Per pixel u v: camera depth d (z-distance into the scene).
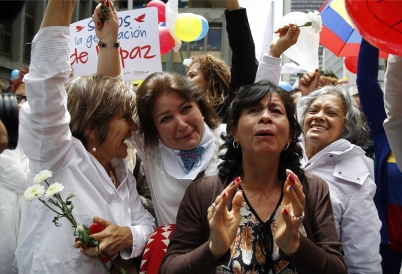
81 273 1.66
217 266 1.42
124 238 1.70
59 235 1.64
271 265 1.50
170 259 1.52
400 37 1.22
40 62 1.57
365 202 1.97
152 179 1.96
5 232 1.96
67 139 1.68
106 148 1.81
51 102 1.58
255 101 1.62
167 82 1.91
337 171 2.06
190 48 12.12
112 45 2.18
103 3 2.17
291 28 2.41
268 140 1.57
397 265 2.36
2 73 10.29
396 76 1.49
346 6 1.26
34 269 1.62
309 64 3.10
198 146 1.95
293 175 1.35
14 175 2.05
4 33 10.27
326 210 1.60
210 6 12.20
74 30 2.94
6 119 1.67
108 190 1.77
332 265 1.41
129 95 1.85
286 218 1.31
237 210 1.41
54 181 1.69
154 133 1.98
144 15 2.92
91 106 1.76
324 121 2.21
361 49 2.56
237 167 1.71
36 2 11.14
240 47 2.57
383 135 2.49
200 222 1.61
